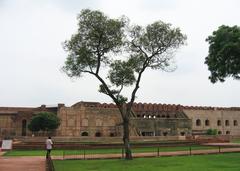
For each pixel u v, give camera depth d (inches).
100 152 1502.2
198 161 1052.5
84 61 1159.6
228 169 833.5
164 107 3262.8
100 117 2999.5
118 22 1157.7
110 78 1186.0
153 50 1196.5
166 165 937.5
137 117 3016.7
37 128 2588.6
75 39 1157.1
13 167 892.6
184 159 1126.4
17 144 1716.3
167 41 1190.3
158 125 3041.3
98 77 1168.8
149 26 1197.7
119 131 3002.0
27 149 1684.3
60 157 1237.1
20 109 3029.0
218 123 3533.5
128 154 1124.5
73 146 1720.0
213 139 2345.0
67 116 2903.5
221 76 1497.3
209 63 1498.5
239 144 2114.9
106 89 1148.5
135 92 1163.3
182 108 3363.7
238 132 3617.1
